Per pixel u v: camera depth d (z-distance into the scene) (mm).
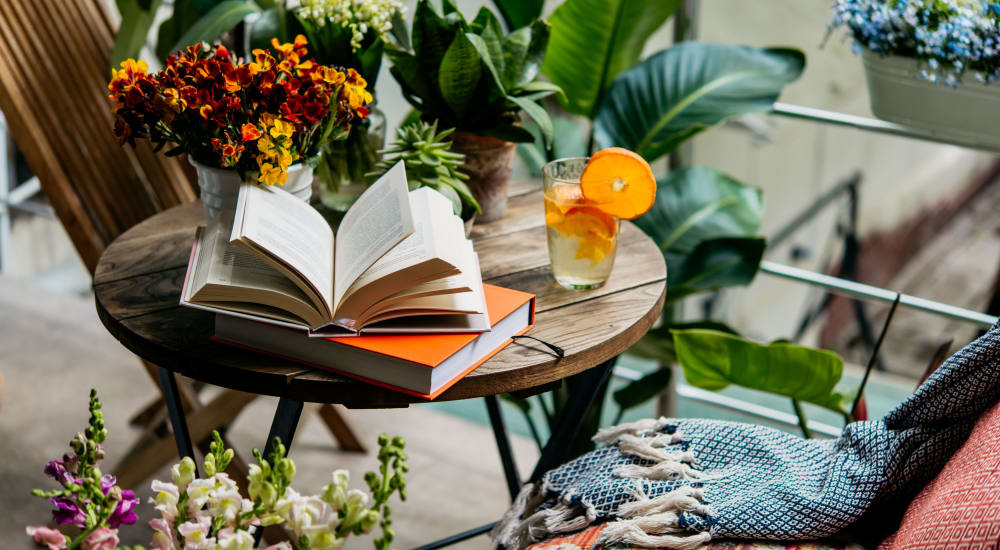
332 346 892
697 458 1013
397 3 1224
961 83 1312
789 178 4504
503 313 952
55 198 1396
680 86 1543
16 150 2561
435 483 1812
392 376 875
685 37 1698
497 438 1484
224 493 592
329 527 583
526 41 1225
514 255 1193
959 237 4402
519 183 1465
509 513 1005
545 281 1128
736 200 1605
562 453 1152
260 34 1316
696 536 889
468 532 1381
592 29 1533
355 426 1881
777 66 1539
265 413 2027
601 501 948
